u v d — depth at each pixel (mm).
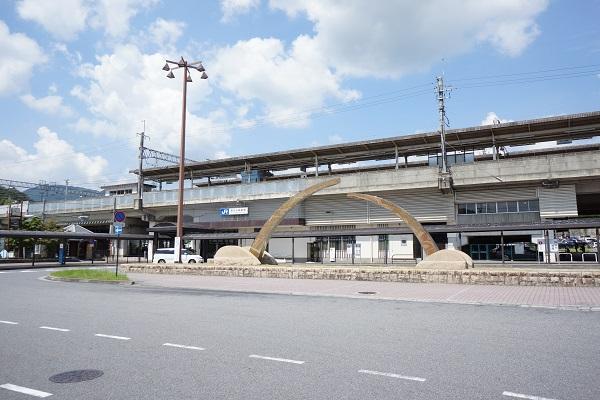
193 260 39188
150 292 16531
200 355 6859
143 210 57594
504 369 6043
